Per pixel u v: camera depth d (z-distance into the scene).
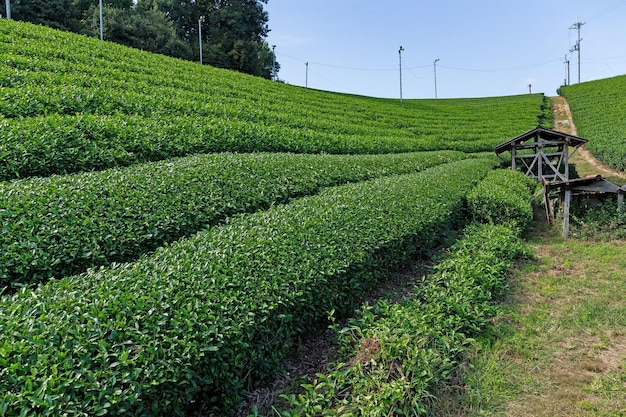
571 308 6.46
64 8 39.72
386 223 7.26
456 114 44.50
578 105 44.53
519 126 37.06
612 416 4.11
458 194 11.12
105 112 12.45
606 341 5.49
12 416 2.62
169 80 20.78
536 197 14.78
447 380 4.63
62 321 3.41
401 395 3.88
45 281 5.00
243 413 4.07
